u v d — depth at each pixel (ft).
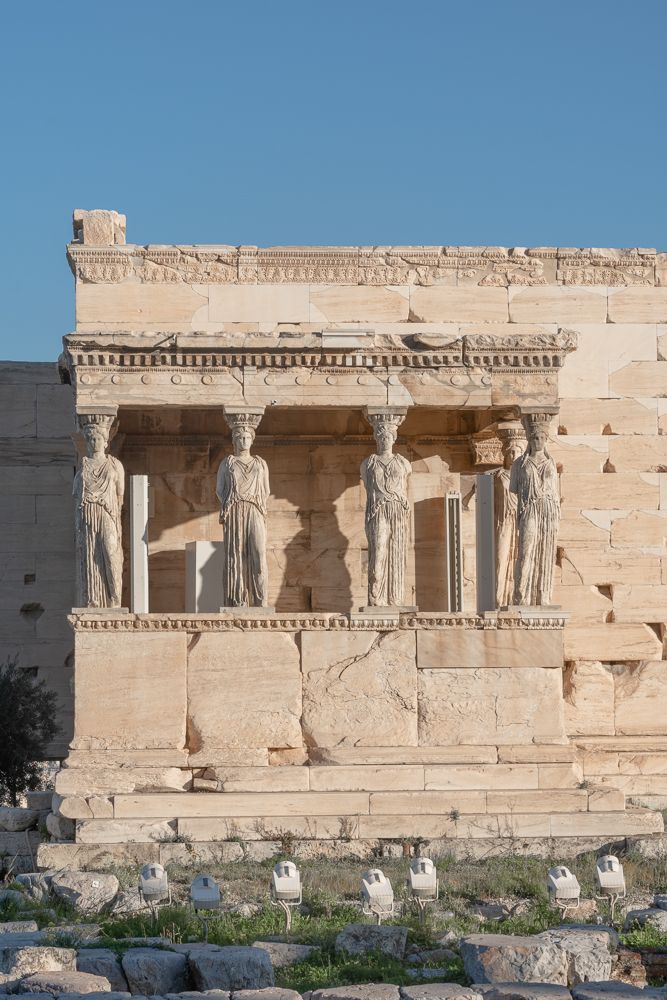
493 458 97.45
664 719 95.35
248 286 93.91
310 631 87.10
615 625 95.81
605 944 59.31
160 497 96.58
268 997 52.95
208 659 86.53
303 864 78.18
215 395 88.53
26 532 110.11
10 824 87.97
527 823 82.64
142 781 84.23
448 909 70.79
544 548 89.25
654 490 96.58
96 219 93.50
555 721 87.61
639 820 82.99
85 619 86.17
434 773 85.30
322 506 96.84
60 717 108.88
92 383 87.86
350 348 88.84
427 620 87.51
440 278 95.35
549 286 96.27
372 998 52.60
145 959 57.62
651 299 97.09
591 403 96.58
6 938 62.18
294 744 86.38
